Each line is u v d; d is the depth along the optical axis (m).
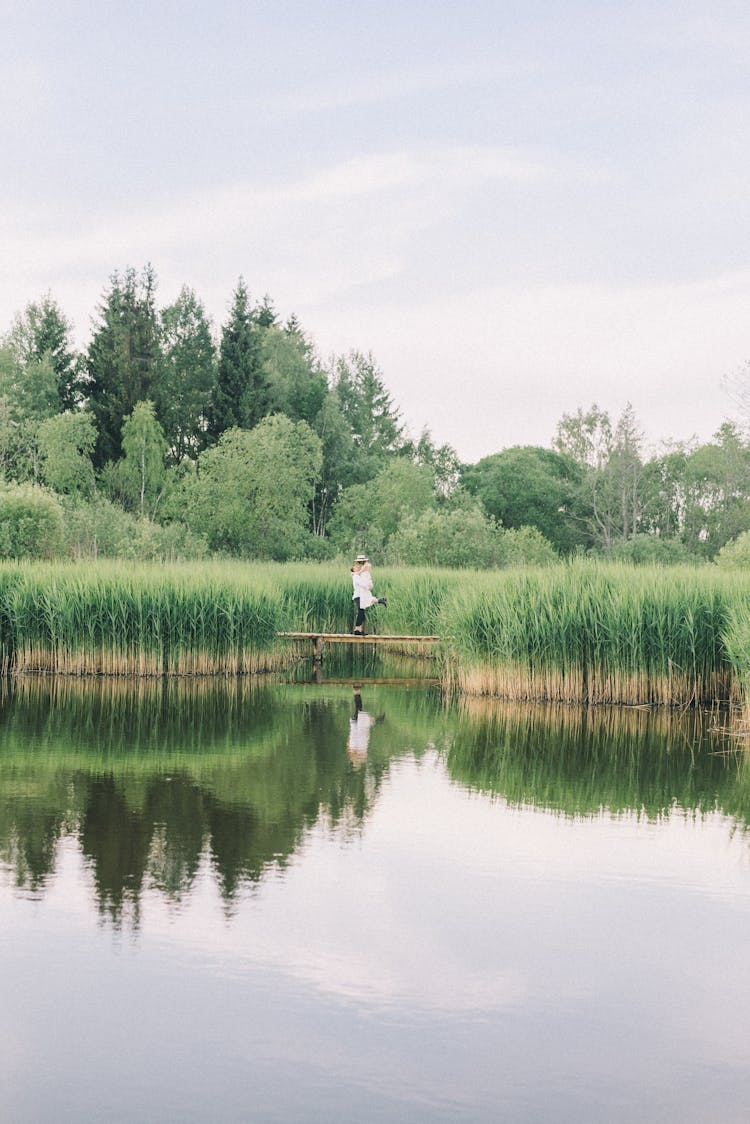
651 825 10.47
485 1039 5.91
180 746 14.41
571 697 20.41
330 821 10.36
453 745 15.08
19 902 7.83
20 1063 5.57
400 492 70.62
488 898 8.18
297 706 19.06
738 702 19.00
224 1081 5.42
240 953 6.99
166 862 8.85
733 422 57.81
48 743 14.40
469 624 21.17
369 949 7.11
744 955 7.13
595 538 81.56
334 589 31.17
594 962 6.98
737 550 35.31
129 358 78.00
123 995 6.36
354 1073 5.52
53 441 67.88
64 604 22.83
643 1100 5.29
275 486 61.12
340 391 104.94
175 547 43.78
